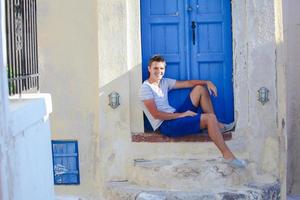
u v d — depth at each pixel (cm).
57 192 689
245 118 671
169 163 650
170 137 667
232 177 642
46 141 496
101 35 666
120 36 666
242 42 671
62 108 687
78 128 686
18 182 403
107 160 671
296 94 766
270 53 662
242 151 670
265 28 661
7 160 378
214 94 680
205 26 698
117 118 670
